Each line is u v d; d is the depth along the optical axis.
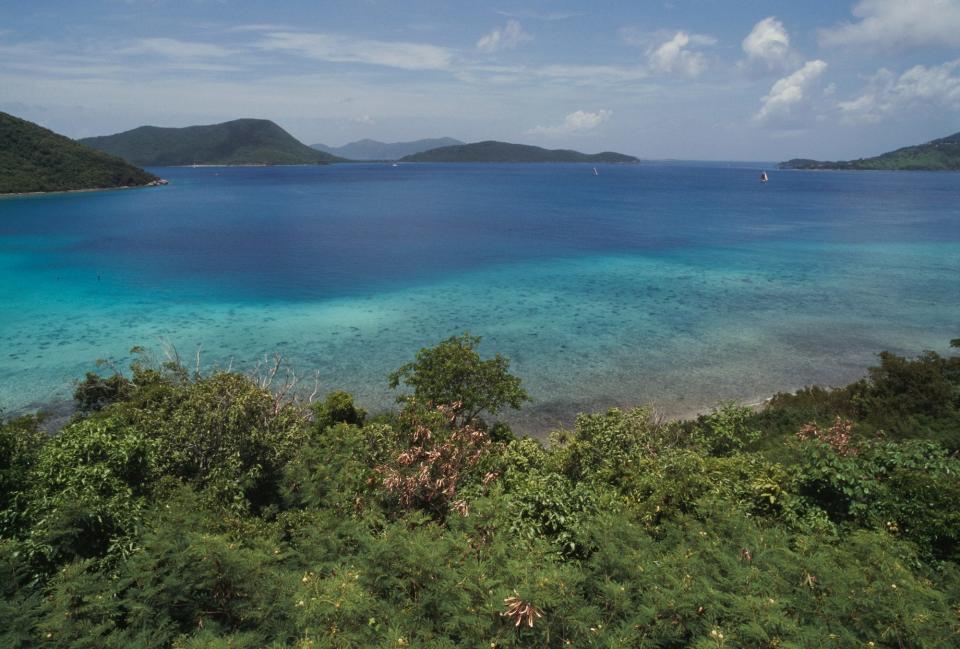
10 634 7.59
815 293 60.47
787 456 15.60
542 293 61.72
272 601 8.95
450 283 66.56
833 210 149.25
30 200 170.62
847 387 32.06
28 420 22.97
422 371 26.08
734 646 7.39
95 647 7.67
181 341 45.44
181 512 11.74
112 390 29.91
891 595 8.33
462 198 195.50
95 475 12.57
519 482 13.84
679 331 48.00
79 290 61.88
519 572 8.39
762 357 41.88
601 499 12.98
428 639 7.74
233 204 166.62
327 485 15.05
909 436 23.39
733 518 10.95
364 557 9.56
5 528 11.16
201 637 7.67
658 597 8.16
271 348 44.00
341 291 62.47
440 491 13.91
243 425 18.02
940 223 118.50
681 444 22.58
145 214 138.12
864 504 12.42
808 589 8.74
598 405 34.28
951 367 31.83
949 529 10.98
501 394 25.42
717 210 152.25
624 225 120.56
